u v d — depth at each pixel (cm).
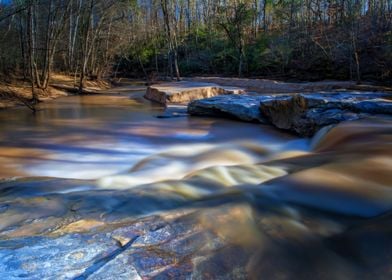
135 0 3098
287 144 740
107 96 1845
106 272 216
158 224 289
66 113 1218
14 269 220
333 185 362
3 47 1861
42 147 710
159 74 3325
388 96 886
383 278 216
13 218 321
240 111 1009
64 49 2392
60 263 227
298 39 2712
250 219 298
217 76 2870
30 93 1667
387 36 1988
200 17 4403
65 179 480
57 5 1989
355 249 248
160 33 3609
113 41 2727
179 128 919
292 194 352
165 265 226
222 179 424
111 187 452
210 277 216
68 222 309
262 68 2688
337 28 2502
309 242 260
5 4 1733
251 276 219
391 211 304
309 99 809
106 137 809
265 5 3388
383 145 502
